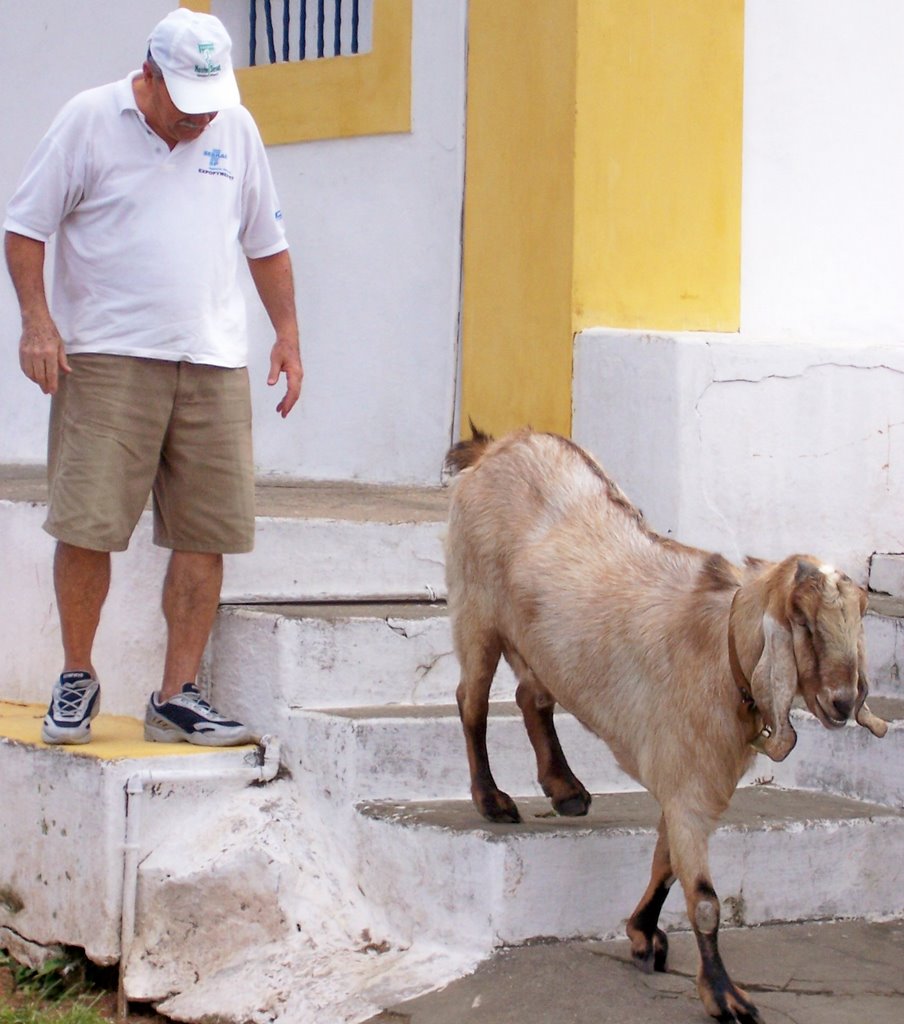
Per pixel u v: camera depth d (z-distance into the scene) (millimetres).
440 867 4391
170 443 4867
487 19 6629
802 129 6836
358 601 5527
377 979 4277
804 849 4668
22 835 5016
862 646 3492
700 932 3852
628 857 4438
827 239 6945
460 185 6855
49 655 5648
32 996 4762
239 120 4883
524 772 4996
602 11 6223
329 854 4789
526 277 6477
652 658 3982
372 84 7164
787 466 6121
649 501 5992
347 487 6973
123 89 4688
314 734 4875
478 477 4684
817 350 6160
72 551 4785
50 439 4887
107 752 4793
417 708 5074
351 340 7336
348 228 7332
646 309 6430
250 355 7754
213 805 4844
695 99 6484
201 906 4617
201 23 4574
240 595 5305
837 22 6902
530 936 4305
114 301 4707
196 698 4949
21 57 8828
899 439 6383
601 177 6277
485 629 4602
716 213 6570
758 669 3600
